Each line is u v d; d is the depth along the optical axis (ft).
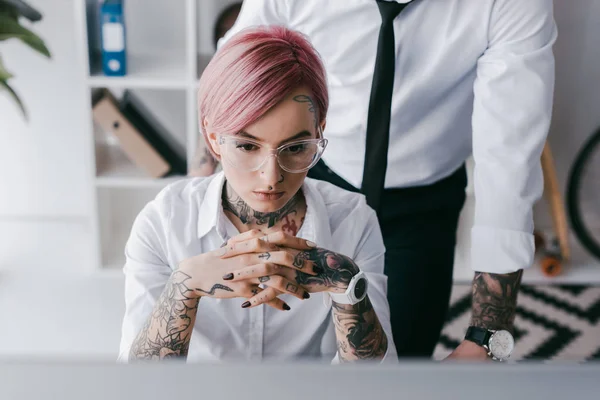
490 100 4.50
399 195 5.30
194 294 3.05
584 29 10.14
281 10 4.96
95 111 9.04
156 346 3.16
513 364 1.22
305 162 3.02
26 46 9.64
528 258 4.36
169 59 9.50
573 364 1.22
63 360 1.22
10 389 1.17
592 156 10.13
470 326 4.43
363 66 4.90
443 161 5.25
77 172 10.46
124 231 10.41
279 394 1.18
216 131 2.96
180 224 3.57
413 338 5.08
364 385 1.19
